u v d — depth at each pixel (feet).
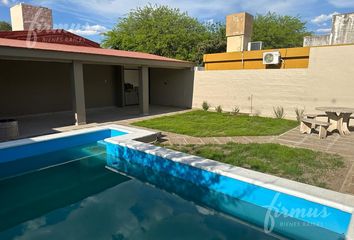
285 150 17.70
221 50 80.07
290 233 10.23
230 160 15.96
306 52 33.22
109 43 86.28
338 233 9.53
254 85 34.71
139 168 17.20
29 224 10.87
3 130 21.26
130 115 34.81
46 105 35.29
